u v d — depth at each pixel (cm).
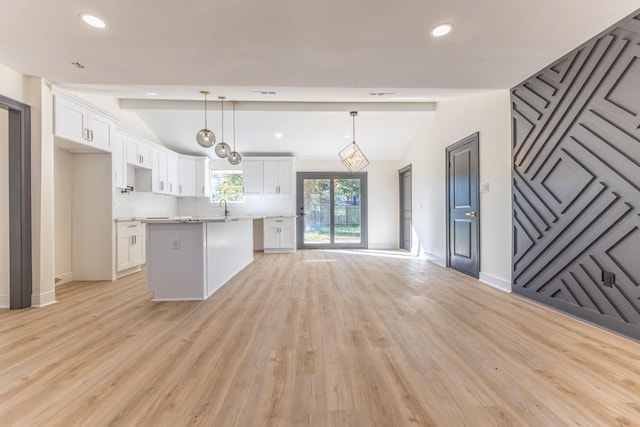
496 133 367
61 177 399
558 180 275
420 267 507
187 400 152
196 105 523
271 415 141
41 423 136
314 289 367
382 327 246
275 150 717
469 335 229
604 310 237
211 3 189
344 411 144
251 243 579
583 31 227
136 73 293
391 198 771
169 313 283
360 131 642
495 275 375
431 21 211
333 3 191
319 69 287
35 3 187
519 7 197
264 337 228
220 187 744
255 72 293
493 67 285
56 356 198
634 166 214
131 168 524
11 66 277
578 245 258
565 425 133
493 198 375
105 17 203
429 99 466
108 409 145
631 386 162
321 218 769
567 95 264
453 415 140
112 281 414
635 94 212
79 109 355
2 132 301
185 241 328
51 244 317
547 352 201
